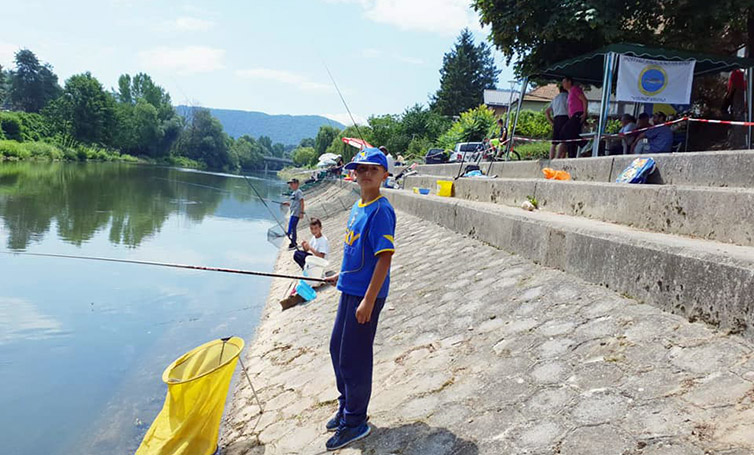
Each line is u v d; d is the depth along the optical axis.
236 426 4.48
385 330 5.13
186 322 8.30
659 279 3.44
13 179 33.56
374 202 3.05
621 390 2.76
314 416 3.95
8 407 5.43
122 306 9.09
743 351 2.70
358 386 3.17
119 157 79.44
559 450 2.51
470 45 58.16
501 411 2.99
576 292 4.11
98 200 26.22
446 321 4.68
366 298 2.97
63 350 7.01
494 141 14.68
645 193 5.22
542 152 16.38
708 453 2.14
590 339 3.36
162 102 103.56
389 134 38.56
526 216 5.74
